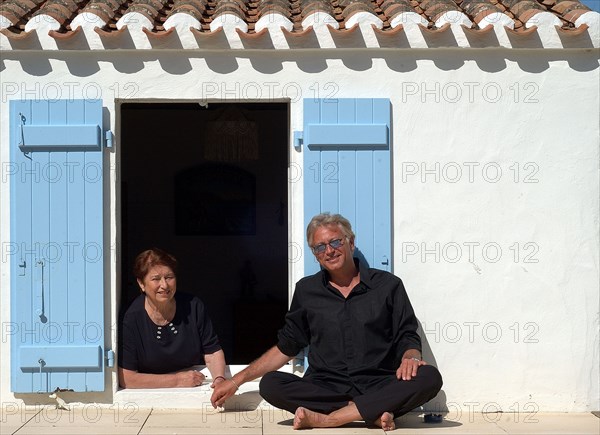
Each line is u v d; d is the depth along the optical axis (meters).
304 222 6.61
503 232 6.64
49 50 6.50
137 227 11.10
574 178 6.65
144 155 11.13
